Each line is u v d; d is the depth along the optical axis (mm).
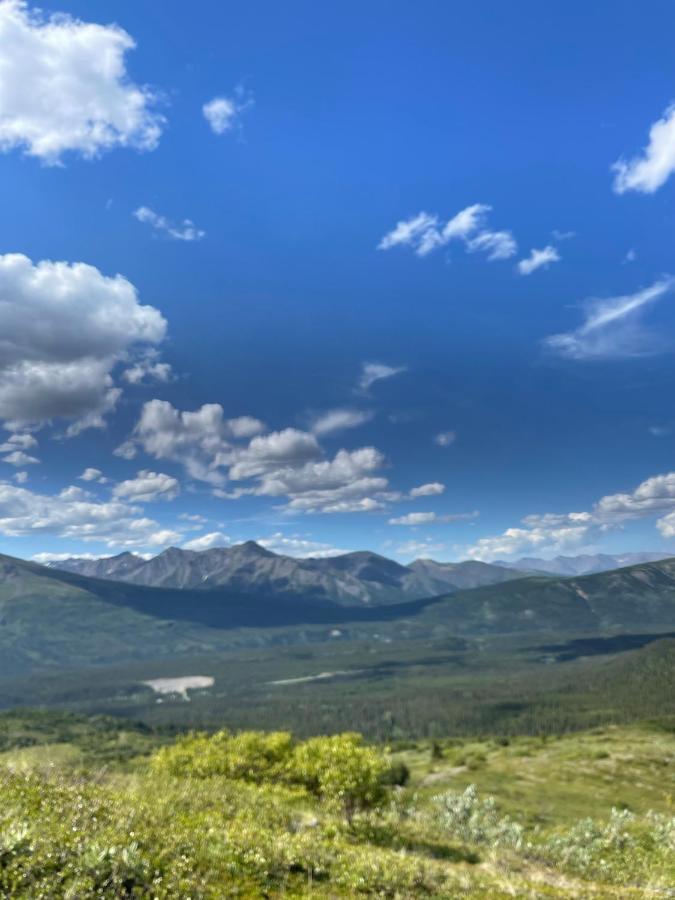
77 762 17828
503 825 22359
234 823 13891
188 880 8977
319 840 14461
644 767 135500
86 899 7750
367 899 10602
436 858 17016
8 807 10172
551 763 143625
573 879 16594
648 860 19750
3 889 7555
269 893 9773
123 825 10648
